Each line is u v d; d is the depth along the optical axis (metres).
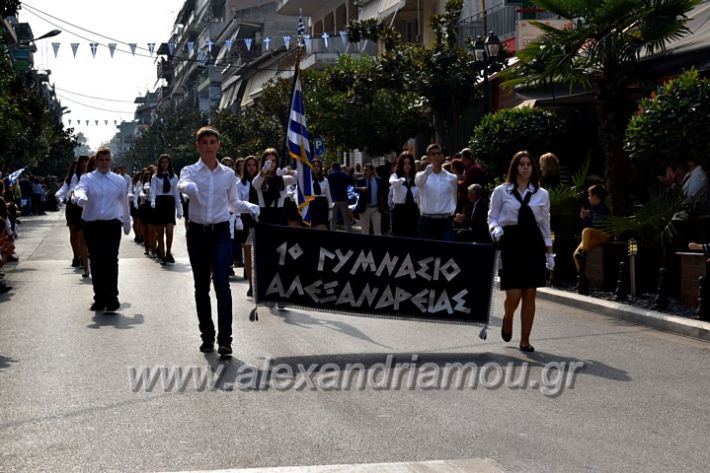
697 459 5.58
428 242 9.32
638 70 15.38
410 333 10.07
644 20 14.85
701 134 12.77
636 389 7.39
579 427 6.27
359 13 44.12
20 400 7.04
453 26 27.44
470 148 19.50
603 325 10.70
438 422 6.38
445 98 27.22
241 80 68.31
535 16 26.95
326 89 30.27
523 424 6.34
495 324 10.76
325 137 31.45
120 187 11.76
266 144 52.03
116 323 10.77
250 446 5.81
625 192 14.95
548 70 15.40
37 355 8.85
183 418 6.48
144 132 104.75
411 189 13.73
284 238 9.21
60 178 90.19
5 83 34.88
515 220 9.06
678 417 6.55
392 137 29.12
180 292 13.71
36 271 17.09
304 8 54.09
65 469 5.38
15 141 41.53
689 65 14.83
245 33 72.56
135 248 22.64
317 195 17.66
